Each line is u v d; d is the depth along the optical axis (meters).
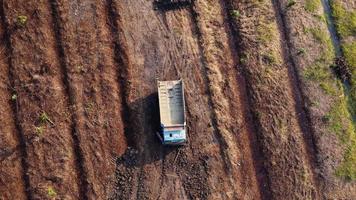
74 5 25.94
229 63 26.50
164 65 25.86
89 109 24.78
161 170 24.56
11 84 24.58
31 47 25.08
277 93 26.30
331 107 26.56
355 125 26.69
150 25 26.34
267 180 25.12
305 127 26.11
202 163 24.84
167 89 24.50
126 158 24.48
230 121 25.58
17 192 23.52
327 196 25.28
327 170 25.59
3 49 24.92
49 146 24.12
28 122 24.25
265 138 25.53
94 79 25.16
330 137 26.09
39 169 23.83
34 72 24.81
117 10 26.17
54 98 24.67
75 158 24.25
